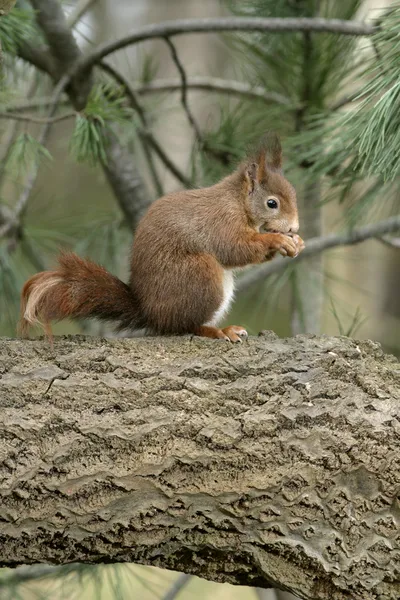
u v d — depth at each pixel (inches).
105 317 277.3
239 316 501.0
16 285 399.5
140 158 531.2
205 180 405.7
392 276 691.4
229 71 609.6
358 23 353.7
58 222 444.5
